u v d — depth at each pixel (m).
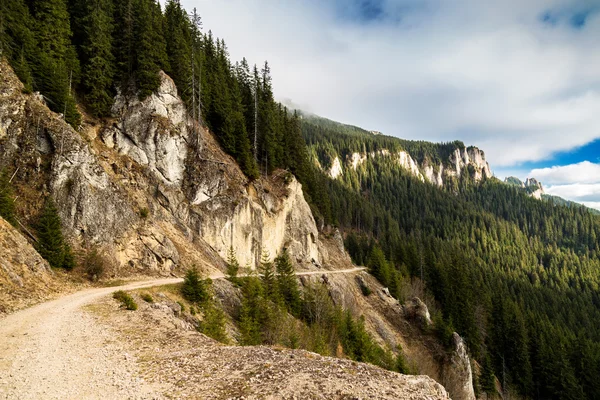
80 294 26.30
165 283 33.28
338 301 54.97
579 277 162.75
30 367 12.16
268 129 73.75
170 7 66.62
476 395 58.16
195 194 50.22
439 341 57.28
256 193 60.69
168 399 10.36
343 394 10.88
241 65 82.50
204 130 58.06
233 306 36.09
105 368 12.80
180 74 56.00
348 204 152.50
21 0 41.50
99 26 47.72
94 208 35.97
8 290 21.67
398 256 104.31
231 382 11.83
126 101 48.47
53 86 40.78
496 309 78.00
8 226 26.72
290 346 33.03
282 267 47.84
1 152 33.44
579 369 65.00
